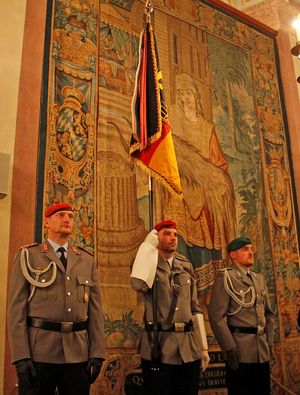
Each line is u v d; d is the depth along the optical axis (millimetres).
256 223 6070
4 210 4012
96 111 4926
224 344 3812
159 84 4484
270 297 5820
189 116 5828
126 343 4418
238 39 6867
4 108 4273
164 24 5992
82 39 5043
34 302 2889
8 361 3686
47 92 4566
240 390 3793
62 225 3154
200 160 5734
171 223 3838
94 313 3096
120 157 4969
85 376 2887
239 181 6086
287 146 6906
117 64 5289
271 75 7125
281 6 7562
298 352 5855
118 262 4617
